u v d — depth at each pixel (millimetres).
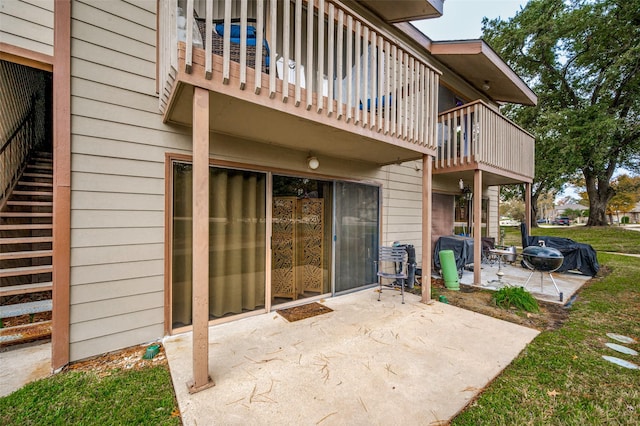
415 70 3902
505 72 6672
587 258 6012
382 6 4926
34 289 2818
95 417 1790
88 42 2516
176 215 3021
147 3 2822
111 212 2619
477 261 5238
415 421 1779
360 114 3227
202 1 3469
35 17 2330
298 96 2594
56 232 2361
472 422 1775
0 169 3473
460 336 2998
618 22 12609
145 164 2801
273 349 2695
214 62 2150
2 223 3648
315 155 4160
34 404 1894
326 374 2283
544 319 3531
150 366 2389
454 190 7367
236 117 2709
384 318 3504
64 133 2395
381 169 5227
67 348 2395
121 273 2668
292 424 1754
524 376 2271
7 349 2668
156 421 1766
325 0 2805
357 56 3102
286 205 3926
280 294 3889
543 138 13961
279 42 3719
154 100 2854
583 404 1943
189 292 3102
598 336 3016
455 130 5656
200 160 2088
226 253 3377
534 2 14562
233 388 2098
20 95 3994
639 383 2182
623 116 13750
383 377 2248
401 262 4891
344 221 4582
